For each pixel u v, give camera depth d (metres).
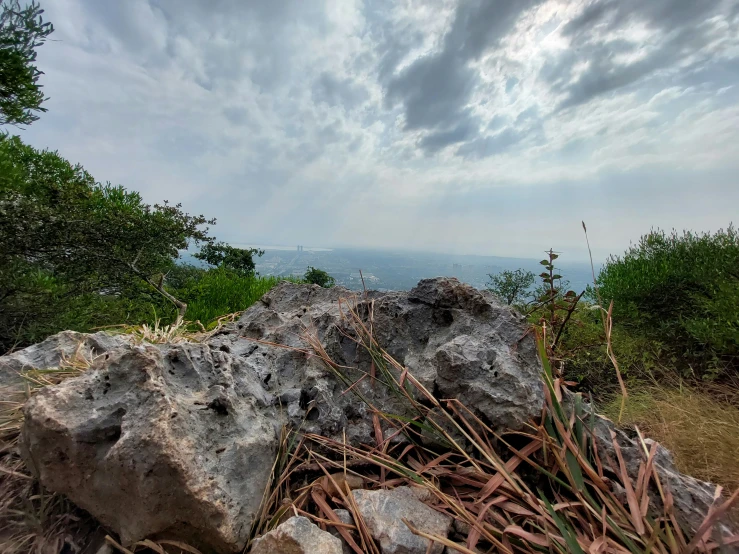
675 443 2.58
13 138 7.74
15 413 1.71
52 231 5.68
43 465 1.28
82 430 1.27
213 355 1.79
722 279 4.48
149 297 7.50
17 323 4.71
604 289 5.98
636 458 1.57
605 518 1.30
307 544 1.17
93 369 1.51
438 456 1.71
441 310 2.22
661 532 1.28
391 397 2.00
